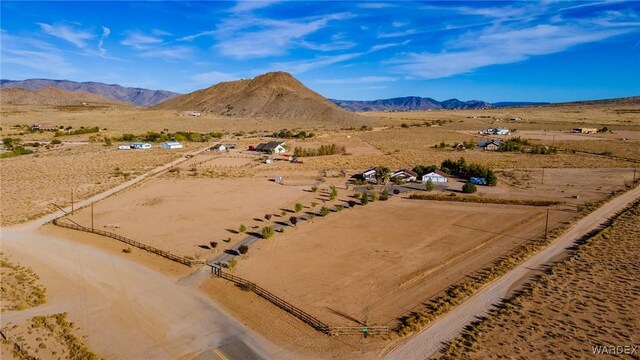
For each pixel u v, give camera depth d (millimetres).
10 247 52062
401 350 31891
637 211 66188
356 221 62281
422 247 52375
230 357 31422
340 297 40000
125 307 38344
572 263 46781
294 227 59438
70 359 30781
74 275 44594
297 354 31672
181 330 34875
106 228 59094
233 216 64438
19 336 33562
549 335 33438
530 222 61844
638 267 45312
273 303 38750
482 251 51219
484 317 36375
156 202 72250
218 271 44469
